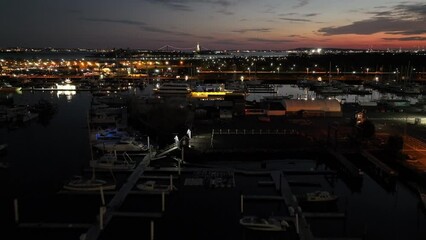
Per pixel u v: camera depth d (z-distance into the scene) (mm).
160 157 64438
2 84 162125
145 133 82500
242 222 40469
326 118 91625
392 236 40406
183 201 47281
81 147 73062
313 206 47250
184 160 64625
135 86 168125
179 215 43562
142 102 101188
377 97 142250
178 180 54312
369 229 41688
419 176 54875
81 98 140500
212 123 84875
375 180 57875
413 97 142125
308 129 80250
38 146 74000
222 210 44938
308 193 48312
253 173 56875
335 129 70312
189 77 199625
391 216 45188
